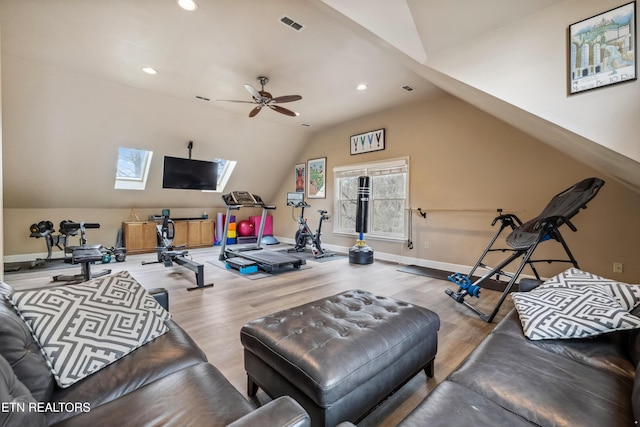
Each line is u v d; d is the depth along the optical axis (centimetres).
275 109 409
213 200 742
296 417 79
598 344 136
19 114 406
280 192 814
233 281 395
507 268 410
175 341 137
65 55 344
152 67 372
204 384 106
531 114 196
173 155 588
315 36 300
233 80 410
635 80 156
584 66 171
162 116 507
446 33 225
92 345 117
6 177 465
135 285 156
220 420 88
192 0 247
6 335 97
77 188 542
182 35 300
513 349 134
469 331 246
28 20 277
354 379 124
